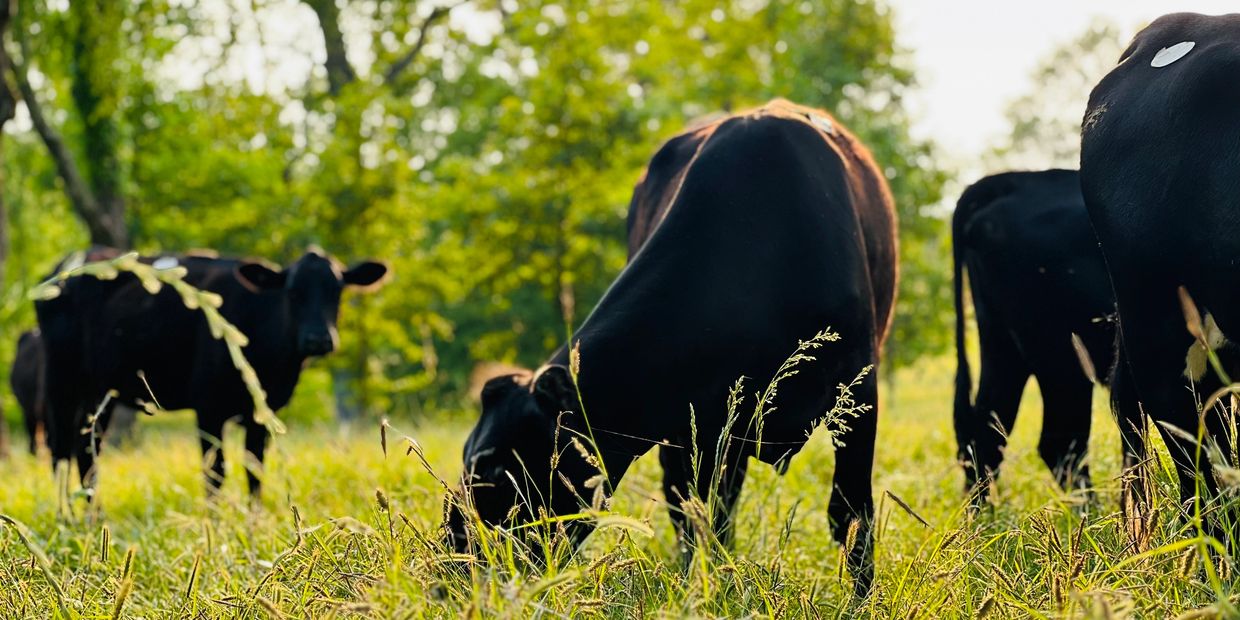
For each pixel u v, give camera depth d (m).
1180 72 3.79
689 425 4.47
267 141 23.56
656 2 24.67
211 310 2.24
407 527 3.59
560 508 4.13
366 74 23.58
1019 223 6.29
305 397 31.83
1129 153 3.84
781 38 27.06
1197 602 3.07
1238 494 3.27
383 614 2.80
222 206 23.58
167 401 9.46
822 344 4.62
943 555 3.53
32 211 27.86
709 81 27.28
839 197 4.96
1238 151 3.54
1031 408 11.47
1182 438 3.74
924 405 19.02
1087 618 2.45
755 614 2.97
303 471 7.99
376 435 12.76
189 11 21.86
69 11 19.11
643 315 4.41
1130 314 3.86
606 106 22.59
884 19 26.28
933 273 26.17
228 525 5.55
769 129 4.92
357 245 20.98
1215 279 3.58
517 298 28.42
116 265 2.25
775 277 4.60
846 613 3.55
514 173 24.25
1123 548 3.45
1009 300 6.39
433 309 30.44
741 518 5.32
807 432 4.65
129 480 8.96
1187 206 3.63
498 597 2.70
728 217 4.64
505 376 4.22
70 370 9.16
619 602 3.24
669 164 5.78
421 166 31.70
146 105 23.02
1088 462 5.79
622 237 27.66
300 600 3.34
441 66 28.36
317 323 9.04
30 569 3.81
